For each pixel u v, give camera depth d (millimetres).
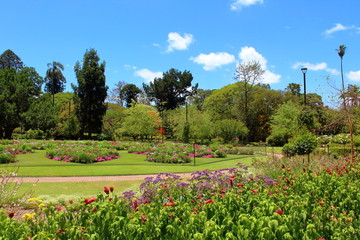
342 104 12602
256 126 38812
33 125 35531
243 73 38938
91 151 17703
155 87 53938
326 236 3035
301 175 5617
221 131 34844
